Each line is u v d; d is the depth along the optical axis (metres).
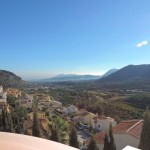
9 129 24.70
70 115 83.88
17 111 55.53
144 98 101.06
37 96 120.50
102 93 153.12
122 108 82.81
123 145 25.62
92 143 20.97
